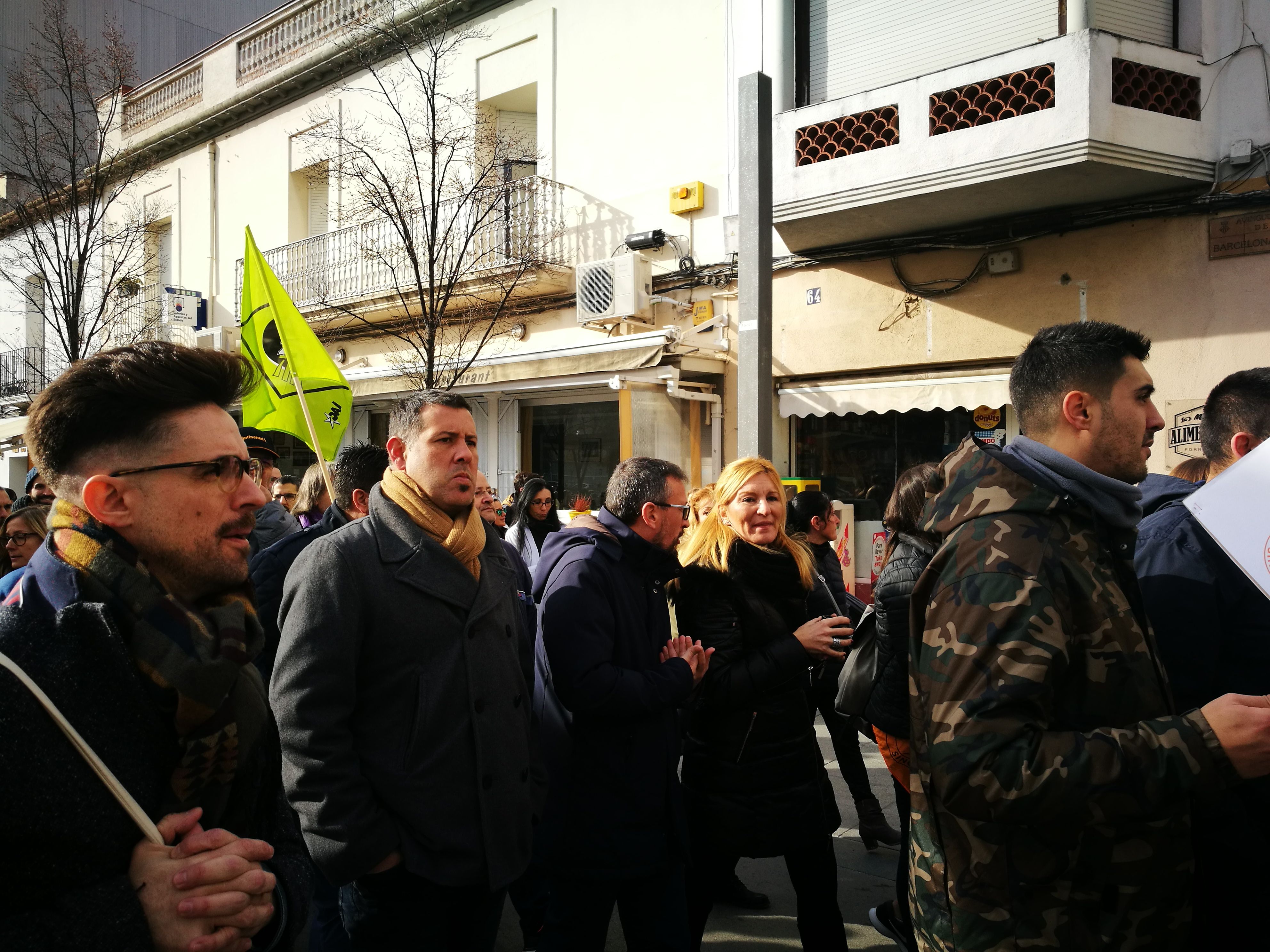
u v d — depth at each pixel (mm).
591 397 10234
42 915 1028
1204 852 1899
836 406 8336
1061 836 1541
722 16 8984
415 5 10797
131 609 1184
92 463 1238
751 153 6195
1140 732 1452
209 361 1336
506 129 10930
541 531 5516
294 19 12875
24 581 1227
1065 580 1560
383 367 11141
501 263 9961
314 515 4336
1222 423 2355
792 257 8562
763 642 2750
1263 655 1987
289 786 1908
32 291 15242
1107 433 1698
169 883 1090
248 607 1374
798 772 2682
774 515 2852
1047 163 6234
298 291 12516
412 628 2074
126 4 18672
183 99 14930
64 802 1053
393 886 1993
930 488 3023
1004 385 7383
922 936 1729
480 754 2092
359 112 12016
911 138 6867
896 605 2699
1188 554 2033
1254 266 6312
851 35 7613
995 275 7438
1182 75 6453
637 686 2432
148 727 1164
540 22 10406
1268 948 1861
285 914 1416
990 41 6926
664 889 2547
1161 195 6703
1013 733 1448
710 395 9008
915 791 1769
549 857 2488
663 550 2729
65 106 11773
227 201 14180
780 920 3426
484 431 11258
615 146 9852
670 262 9469
